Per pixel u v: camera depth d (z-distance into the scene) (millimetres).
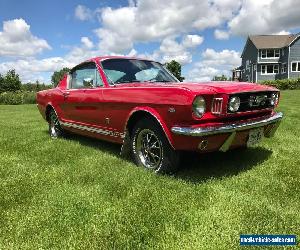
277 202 3176
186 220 2830
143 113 4223
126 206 3148
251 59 53625
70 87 6004
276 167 4234
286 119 8438
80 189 3646
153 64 5562
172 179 3900
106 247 2488
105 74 5027
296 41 48469
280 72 51125
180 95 3645
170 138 3830
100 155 5078
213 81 4379
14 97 27688
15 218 2975
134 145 4438
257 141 4270
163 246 2465
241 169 4234
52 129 6926
